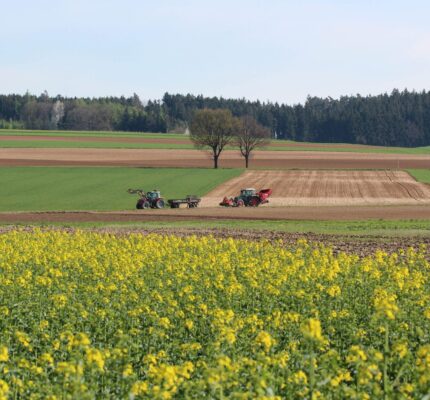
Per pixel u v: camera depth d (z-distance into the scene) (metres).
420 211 199.00
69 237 111.50
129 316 48.75
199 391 30.89
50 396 30.05
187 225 159.25
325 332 46.03
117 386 34.59
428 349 29.53
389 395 29.25
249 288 59.28
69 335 38.78
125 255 77.50
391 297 46.22
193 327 46.81
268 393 28.84
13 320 50.81
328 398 30.77
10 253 86.25
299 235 132.62
